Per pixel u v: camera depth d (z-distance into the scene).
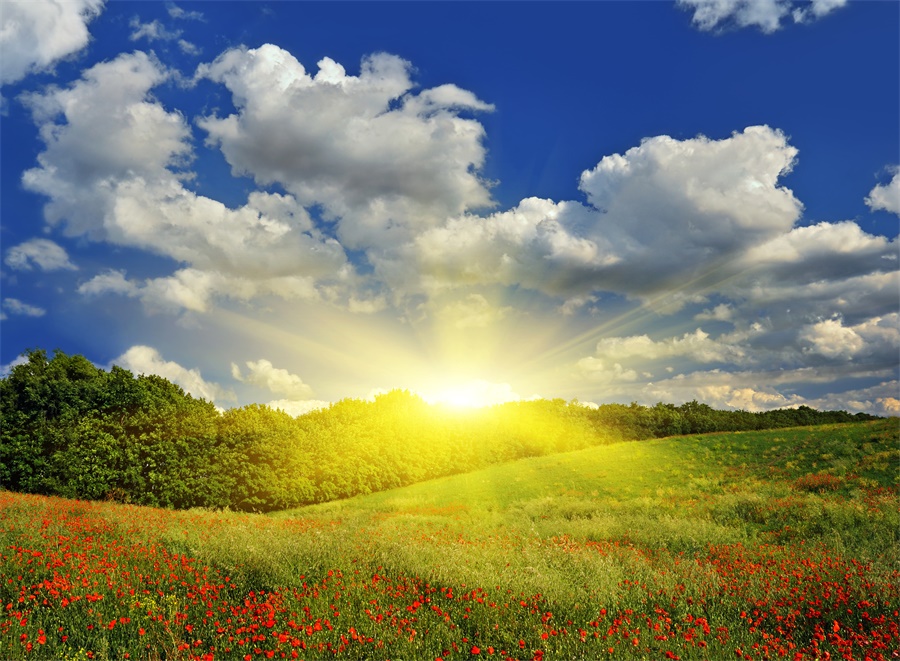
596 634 7.15
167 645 6.38
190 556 10.52
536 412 80.25
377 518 23.86
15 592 7.70
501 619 7.69
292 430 44.62
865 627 8.02
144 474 35.03
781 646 6.93
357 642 6.66
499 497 34.09
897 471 24.36
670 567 11.38
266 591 8.55
